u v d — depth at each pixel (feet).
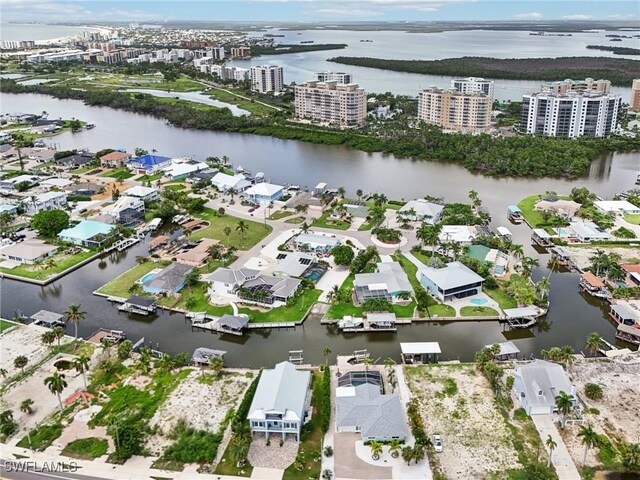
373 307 571.28
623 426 417.69
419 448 380.37
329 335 553.64
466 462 386.52
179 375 481.46
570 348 490.49
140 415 429.79
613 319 579.07
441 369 490.90
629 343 535.60
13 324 563.48
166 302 602.44
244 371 488.44
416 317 573.74
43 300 618.85
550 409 429.79
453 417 430.20
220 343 541.34
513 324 562.25
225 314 573.74
